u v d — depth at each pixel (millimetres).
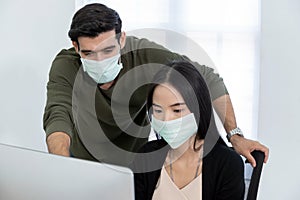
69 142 1237
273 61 2719
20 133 3154
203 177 1340
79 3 2941
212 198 1356
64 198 802
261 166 1462
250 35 2785
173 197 1295
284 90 2729
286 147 2768
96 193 779
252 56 2801
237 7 2773
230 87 2846
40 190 817
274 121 2766
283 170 2787
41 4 2973
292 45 2682
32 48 3037
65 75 1553
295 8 2641
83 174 788
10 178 841
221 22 2805
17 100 3117
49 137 1246
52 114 1377
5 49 3068
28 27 3016
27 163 824
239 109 2855
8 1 3004
